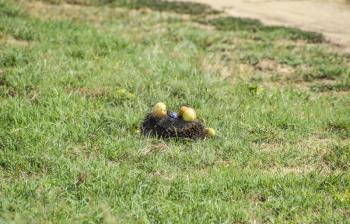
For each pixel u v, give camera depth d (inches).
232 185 439.2
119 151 492.7
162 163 475.5
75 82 657.0
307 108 639.1
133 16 1107.9
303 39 1013.2
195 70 729.0
